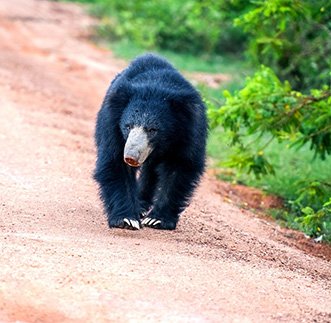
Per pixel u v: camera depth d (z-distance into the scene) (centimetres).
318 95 1520
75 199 1228
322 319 818
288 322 795
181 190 1109
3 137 1647
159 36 3391
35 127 1812
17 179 1312
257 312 808
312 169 1798
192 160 1094
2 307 769
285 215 1520
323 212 1312
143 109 1046
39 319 759
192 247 1028
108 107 1072
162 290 823
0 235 946
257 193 1645
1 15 3594
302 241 1353
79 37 3422
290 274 1009
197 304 802
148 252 953
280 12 1539
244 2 1950
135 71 1127
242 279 901
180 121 1066
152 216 1116
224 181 1727
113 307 779
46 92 2288
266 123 1491
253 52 1814
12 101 2070
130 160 1020
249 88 1491
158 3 3434
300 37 1941
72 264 859
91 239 990
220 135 1898
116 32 3462
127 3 3538
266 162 1565
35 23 3575
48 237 969
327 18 1775
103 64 2917
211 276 887
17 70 2559
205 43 3369
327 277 1100
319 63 2062
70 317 763
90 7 4119
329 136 1498
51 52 3005
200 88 1962
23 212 1098
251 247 1148
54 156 1549
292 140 1526
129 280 834
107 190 1088
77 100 2292
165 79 1096
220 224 1271
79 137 1820
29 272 828
